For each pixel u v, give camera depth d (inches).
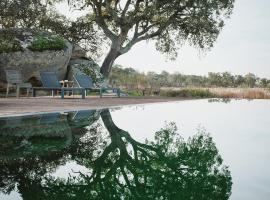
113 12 982.4
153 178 103.7
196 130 224.2
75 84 800.3
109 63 1011.3
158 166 121.0
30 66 738.8
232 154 142.4
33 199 79.7
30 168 111.0
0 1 776.3
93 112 333.1
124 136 191.9
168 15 981.8
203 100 781.3
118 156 137.4
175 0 956.6
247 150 151.9
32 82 751.7
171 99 737.6
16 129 198.7
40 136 177.3
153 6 932.6
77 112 322.3
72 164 118.8
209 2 949.2
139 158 135.2
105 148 153.6
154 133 206.7
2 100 473.1
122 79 1352.1
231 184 94.3
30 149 142.9
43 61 753.0
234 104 603.5
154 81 1369.3
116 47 1009.5
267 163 124.0
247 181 97.4
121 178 103.4
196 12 960.3
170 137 192.2
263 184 94.0
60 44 782.5
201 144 170.6
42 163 118.8
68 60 822.5
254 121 291.1
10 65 714.2
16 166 113.3
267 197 81.8
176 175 108.1
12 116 259.9
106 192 88.2
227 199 80.4
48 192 86.0
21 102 429.1
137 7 999.0
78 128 217.3
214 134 206.4
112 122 259.3
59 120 252.1
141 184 97.1
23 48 730.2
